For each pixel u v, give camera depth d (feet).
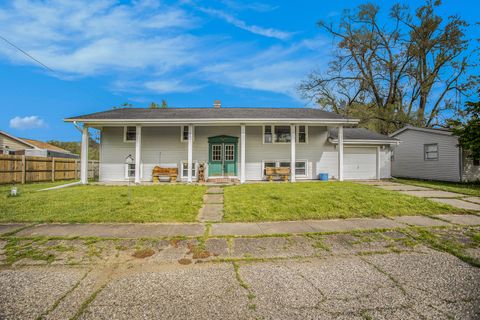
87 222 19.01
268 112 47.57
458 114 74.54
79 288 9.89
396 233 16.70
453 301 8.98
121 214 20.79
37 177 45.75
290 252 13.64
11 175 41.01
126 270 11.50
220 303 8.89
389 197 26.68
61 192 31.07
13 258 12.65
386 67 84.64
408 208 22.98
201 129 45.88
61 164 51.85
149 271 11.41
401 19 80.23
